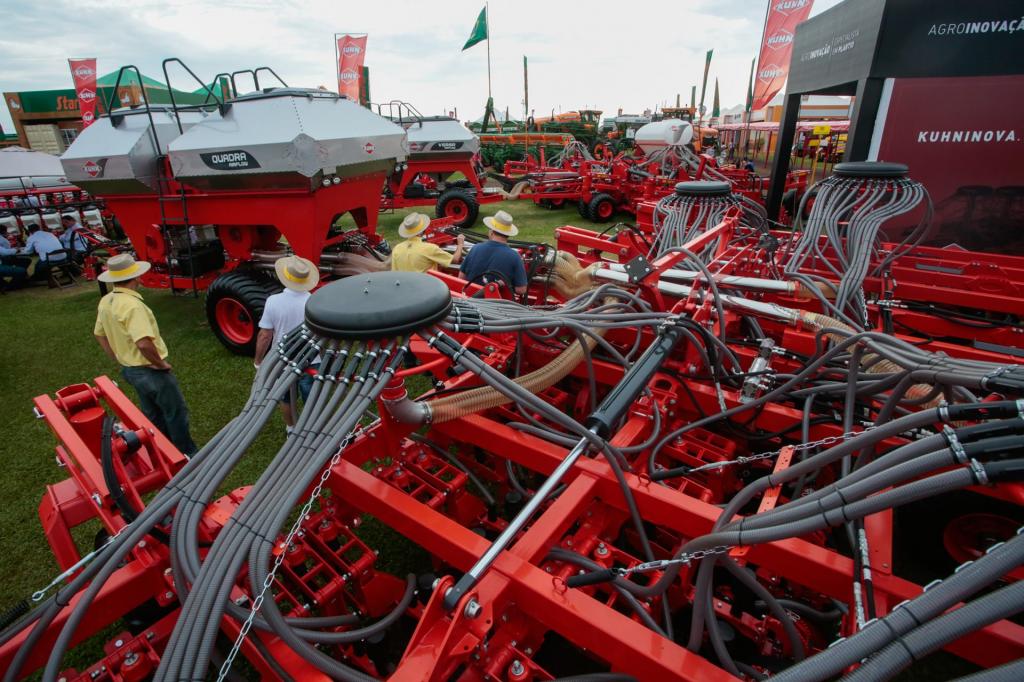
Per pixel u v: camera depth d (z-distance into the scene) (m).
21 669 1.57
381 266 6.57
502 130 28.19
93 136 6.45
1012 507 2.69
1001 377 1.54
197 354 6.16
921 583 2.86
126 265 3.62
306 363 1.88
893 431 1.49
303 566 2.50
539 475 3.50
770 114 31.34
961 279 4.03
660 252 4.06
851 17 7.00
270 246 6.46
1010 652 1.47
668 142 12.19
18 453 4.41
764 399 2.52
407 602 2.08
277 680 1.67
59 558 2.21
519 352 2.93
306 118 5.54
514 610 1.79
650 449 2.49
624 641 1.54
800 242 3.91
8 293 9.25
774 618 2.12
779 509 1.49
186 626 1.40
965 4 5.91
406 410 2.17
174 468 2.17
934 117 6.39
